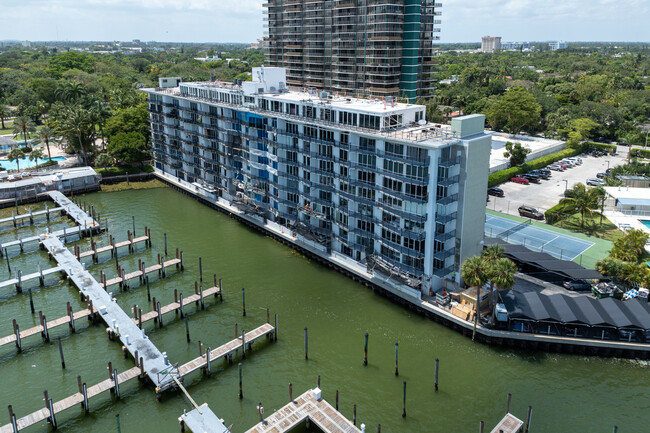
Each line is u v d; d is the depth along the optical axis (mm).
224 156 114500
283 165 97500
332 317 74188
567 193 124000
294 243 96625
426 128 78438
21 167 145500
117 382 58406
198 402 58000
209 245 99688
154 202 126062
